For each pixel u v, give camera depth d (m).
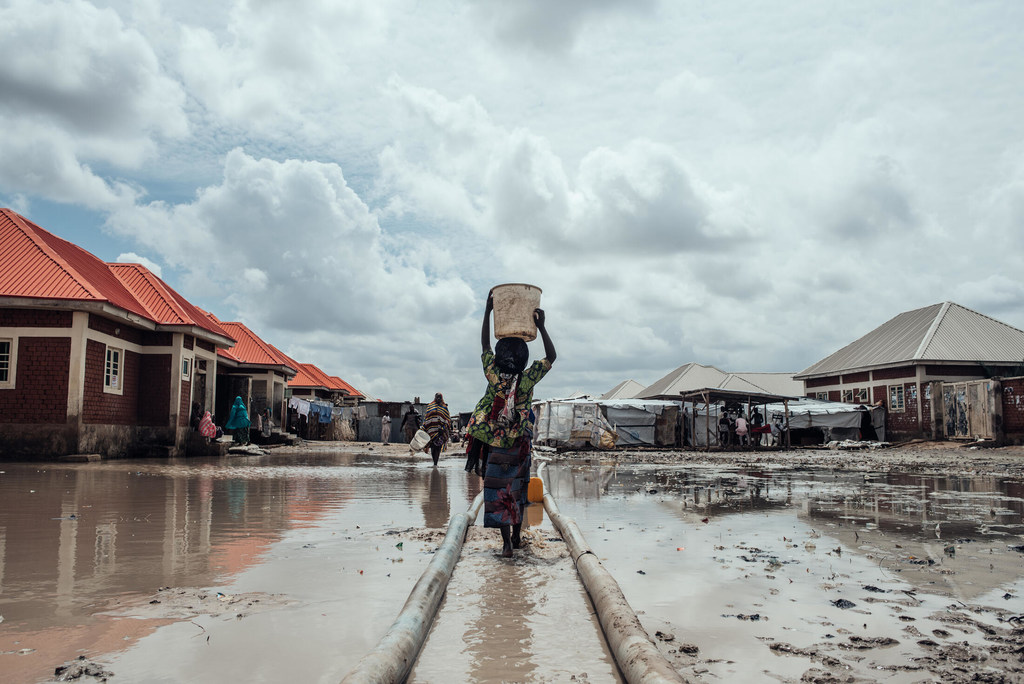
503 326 5.28
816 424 36.91
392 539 5.68
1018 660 2.93
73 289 17.78
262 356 34.66
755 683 2.64
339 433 44.62
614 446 29.52
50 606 3.54
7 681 2.53
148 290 22.95
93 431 18.41
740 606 3.72
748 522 6.89
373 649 2.68
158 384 21.39
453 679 2.67
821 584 4.22
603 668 2.80
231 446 23.47
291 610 3.51
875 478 13.16
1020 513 7.67
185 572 4.36
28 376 17.52
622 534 6.10
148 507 7.72
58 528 6.14
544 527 6.70
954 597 3.95
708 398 30.73
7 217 19.91
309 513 7.34
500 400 5.23
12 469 14.26
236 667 2.70
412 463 18.33
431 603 3.51
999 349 37.69
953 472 15.18
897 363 37.97
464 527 6.05
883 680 2.69
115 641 3.00
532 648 3.05
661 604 3.75
